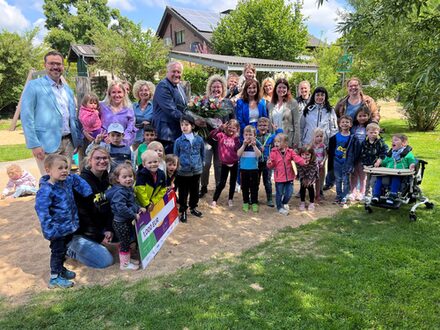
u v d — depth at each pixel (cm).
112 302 314
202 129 535
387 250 397
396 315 288
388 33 326
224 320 284
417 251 394
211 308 301
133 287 339
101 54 1936
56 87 459
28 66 2094
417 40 290
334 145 588
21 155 1068
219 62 1709
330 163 632
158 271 373
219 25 2656
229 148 543
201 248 428
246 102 591
